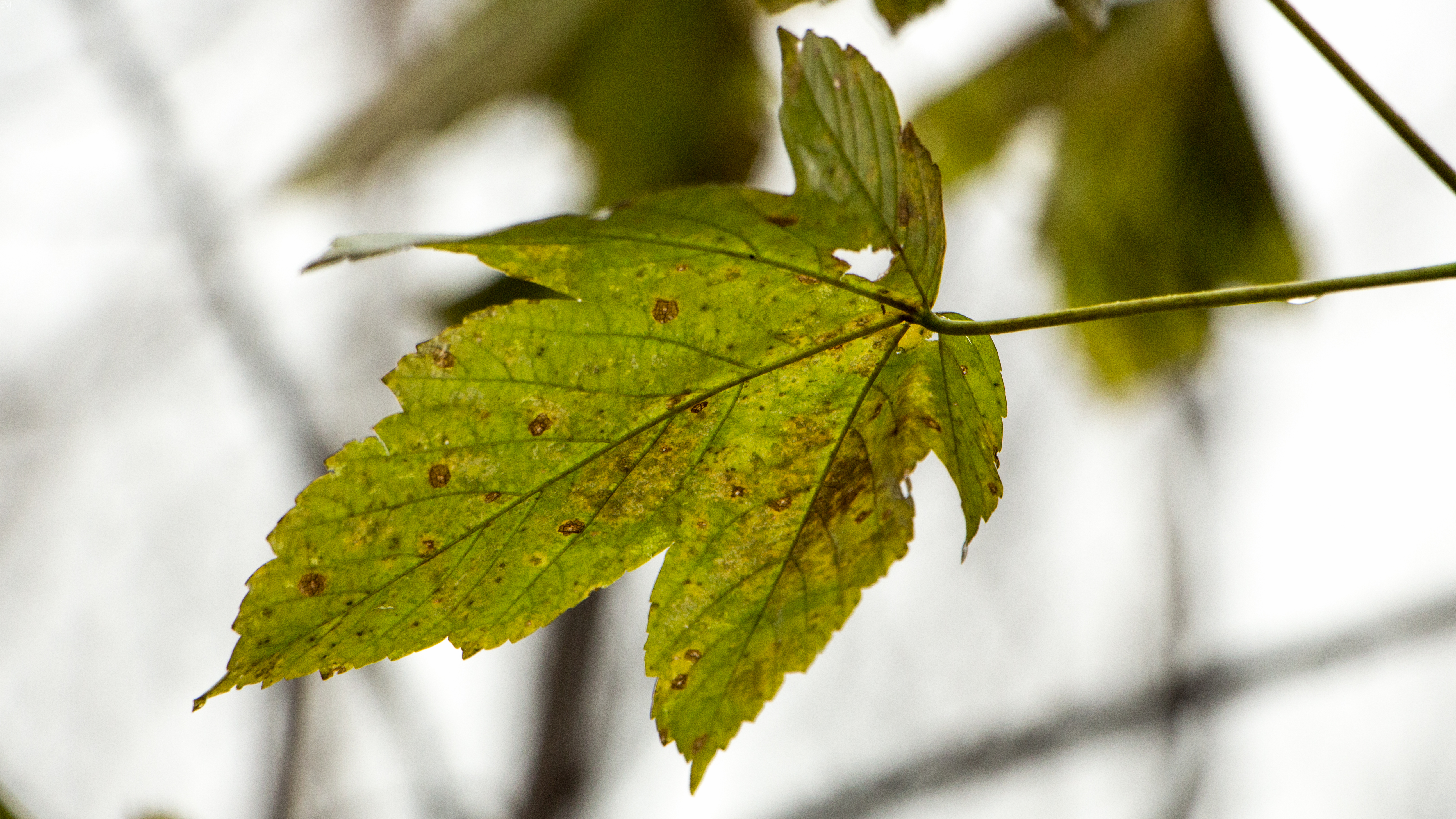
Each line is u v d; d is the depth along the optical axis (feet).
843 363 2.97
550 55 5.46
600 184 5.70
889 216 2.92
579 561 2.98
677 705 2.97
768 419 2.97
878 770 8.75
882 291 2.94
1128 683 9.96
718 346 2.95
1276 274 5.61
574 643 8.30
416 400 2.93
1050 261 5.91
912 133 2.93
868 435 2.98
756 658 2.97
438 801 8.23
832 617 2.97
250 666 2.93
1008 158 5.75
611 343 2.94
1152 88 5.24
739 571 2.98
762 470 2.98
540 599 2.98
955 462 2.95
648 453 2.97
